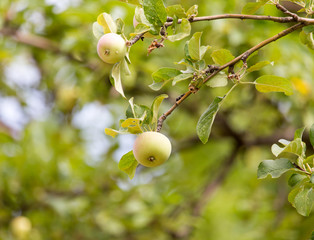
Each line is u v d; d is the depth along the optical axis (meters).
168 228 3.11
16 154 3.03
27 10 2.92
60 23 2.99
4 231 2.92
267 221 3.49
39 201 3.00
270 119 3.18
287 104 2.76
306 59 2.61
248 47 2.52
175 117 3.52
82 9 2.83
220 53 1.61
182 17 1.59
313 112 2.78
